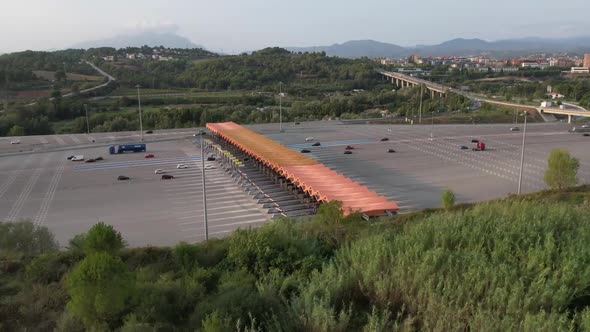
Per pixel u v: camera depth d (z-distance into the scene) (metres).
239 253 17.50
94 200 51.88
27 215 46.78
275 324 10.34
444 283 11.06
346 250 15.71
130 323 12.22
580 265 11.96
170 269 19.73
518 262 12.73
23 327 13.80
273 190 55.38
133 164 70.06
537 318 9.37
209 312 11.98
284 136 96.38
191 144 86.94
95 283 12.89
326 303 10.74
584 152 78.06
